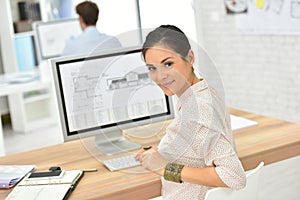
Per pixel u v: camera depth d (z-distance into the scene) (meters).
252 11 5.29
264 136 2.66
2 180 2.30
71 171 2.35
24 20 7.61
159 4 6.52
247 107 5.68
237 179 1.89
